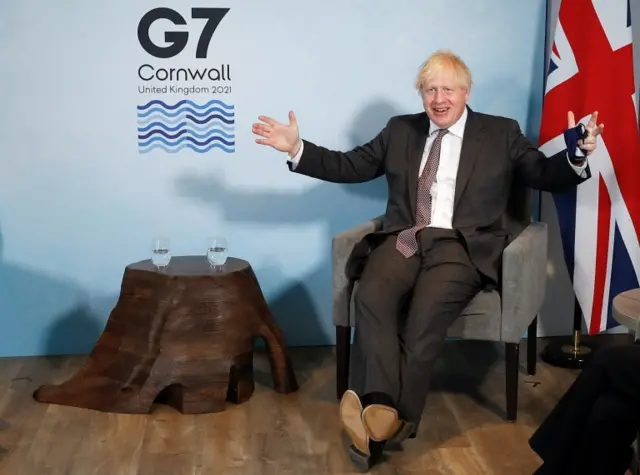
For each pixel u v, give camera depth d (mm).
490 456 2607
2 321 3490
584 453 2096
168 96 3387
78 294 3496
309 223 3537
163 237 3400
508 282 2760
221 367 2932
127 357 2957
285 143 2984
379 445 2533
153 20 3330
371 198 3535
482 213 2926
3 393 3102
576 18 3248
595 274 3291
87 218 3443
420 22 3424
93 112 3367
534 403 3018
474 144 2941
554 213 3598
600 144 3242
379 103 3469
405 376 2592
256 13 3363
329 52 3416
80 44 3316
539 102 3523
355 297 2746
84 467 2529
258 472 2510
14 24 3273
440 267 2781
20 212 3408
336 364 3279
